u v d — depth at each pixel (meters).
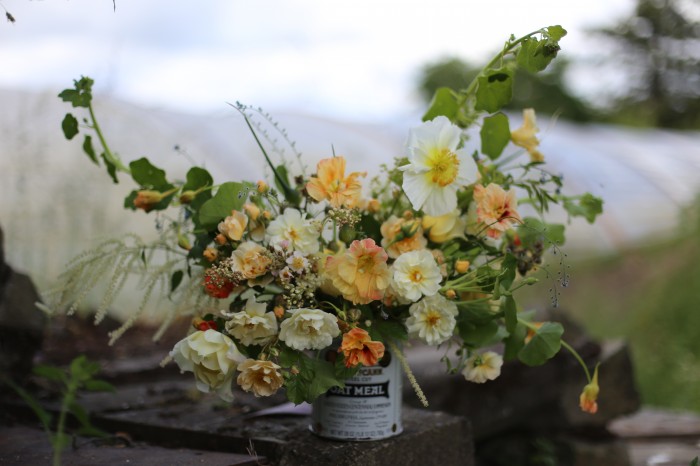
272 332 1.43
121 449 1.81
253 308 1.44
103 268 1.58
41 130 3.91
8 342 2.20
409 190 1.48
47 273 3.59
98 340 3.04
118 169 1.74
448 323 1.48
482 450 2.69
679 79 22.89
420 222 1.56
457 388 2.44
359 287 1.44
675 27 22.98
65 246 3.67
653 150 9.56
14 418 2.11
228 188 1.54
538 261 1.67
